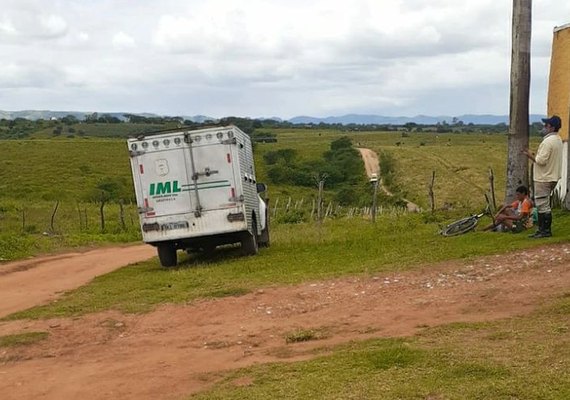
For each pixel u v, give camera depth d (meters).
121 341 8.38
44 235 27.33
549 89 17.61
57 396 6.46
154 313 9.62
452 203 43.09
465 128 173.12
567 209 15.70
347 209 52.19
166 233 15.03
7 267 18.19
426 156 84.38
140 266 16.77
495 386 5.21
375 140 117.12
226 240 15.98
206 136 14.92
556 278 9.07
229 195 14.95
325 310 8.86
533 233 12.79
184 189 14.99
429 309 8.32
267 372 6.34
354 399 5.26
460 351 6.25
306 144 99.19
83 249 24.19
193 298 10.35
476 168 73.50
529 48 14.24
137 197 15.14
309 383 5.79
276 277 11.58
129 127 132.25
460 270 10.38
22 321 9.79
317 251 15.06
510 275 9.64
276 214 38.62
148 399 6.09
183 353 7.55
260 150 88.19
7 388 6.84
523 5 14.09
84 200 59.69
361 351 6.61
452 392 5.20
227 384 6.14
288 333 7.89
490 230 14.30
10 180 69.12
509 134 14.40
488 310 7.97
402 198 60.28
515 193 14.26
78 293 12.17
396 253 12.88
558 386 5.10
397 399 5.17
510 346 6.26
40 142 96.75
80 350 8.14
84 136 119.81
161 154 15.02
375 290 9.70
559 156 12.05
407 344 6.76
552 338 6.38
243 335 8.02
